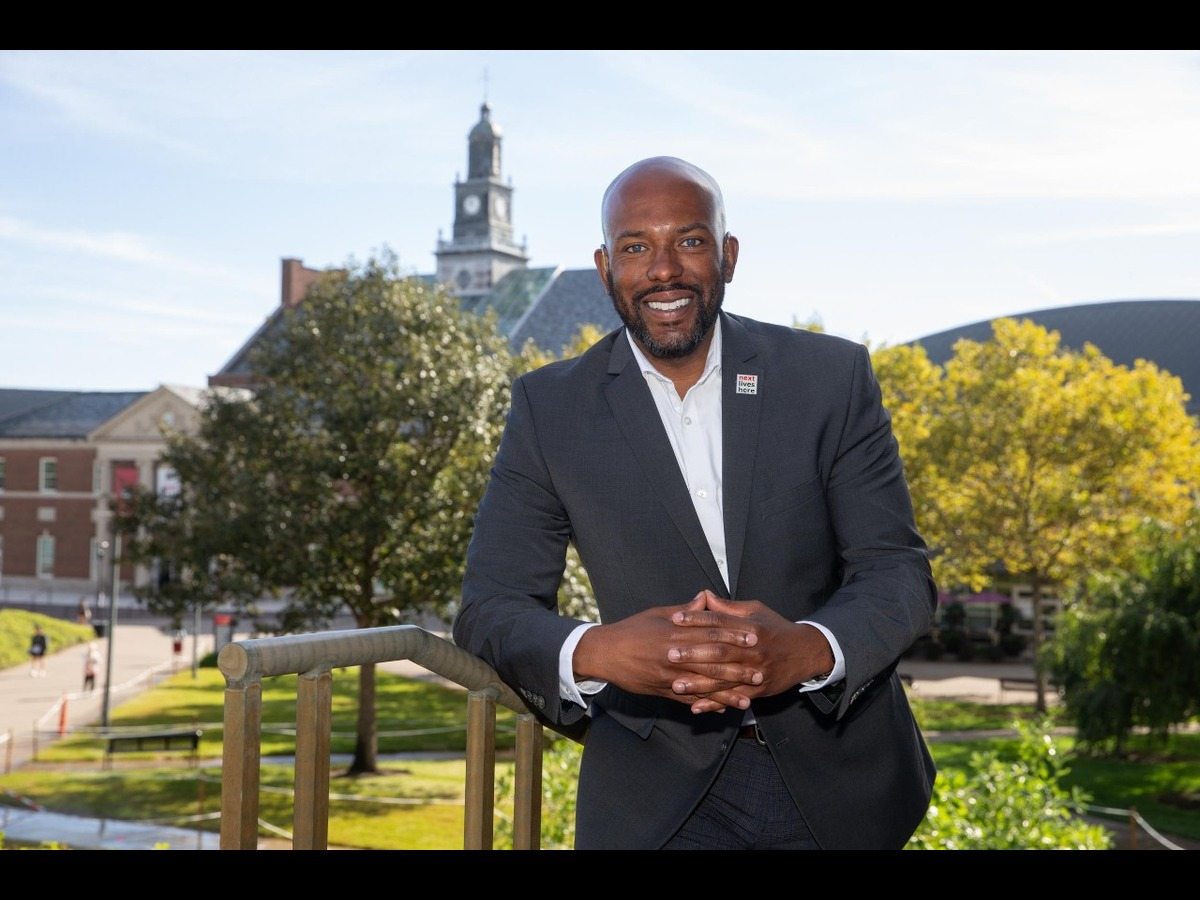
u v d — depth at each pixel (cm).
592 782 231
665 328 222
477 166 11069
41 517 6988
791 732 224
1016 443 3466
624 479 225
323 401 2262
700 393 230
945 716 3175
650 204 221
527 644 210
